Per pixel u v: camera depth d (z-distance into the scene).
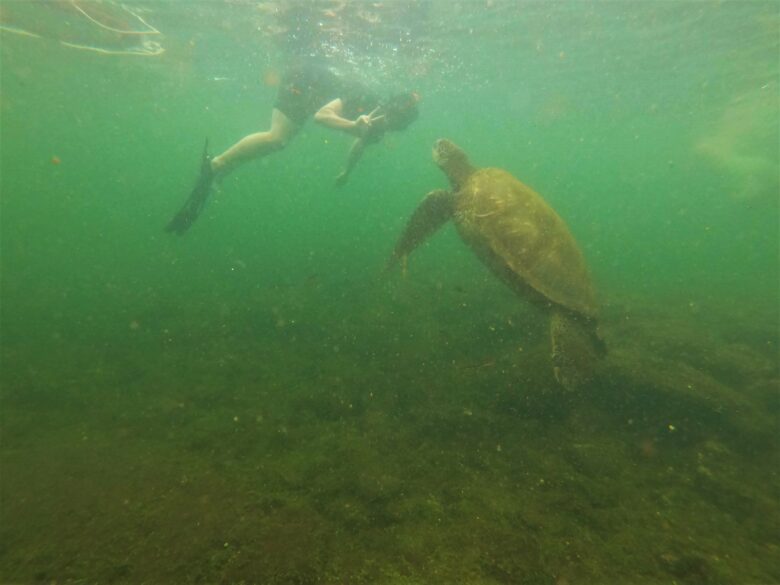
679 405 1.66
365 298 2.97
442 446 1.47
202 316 2.81
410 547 1.06
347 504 1.22
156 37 4.23
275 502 1.21
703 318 2.86
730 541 1.15
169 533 1.08
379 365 2.00
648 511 1.25
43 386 1.87
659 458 1.49
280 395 1.77
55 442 1.48
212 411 1.66
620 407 1.68
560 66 4.75
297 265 4.59
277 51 4.34
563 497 1.29
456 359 2.04
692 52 4.14
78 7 3.54
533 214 1.75
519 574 0.99
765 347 2.39
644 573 1.02
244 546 1.03
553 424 1.61
